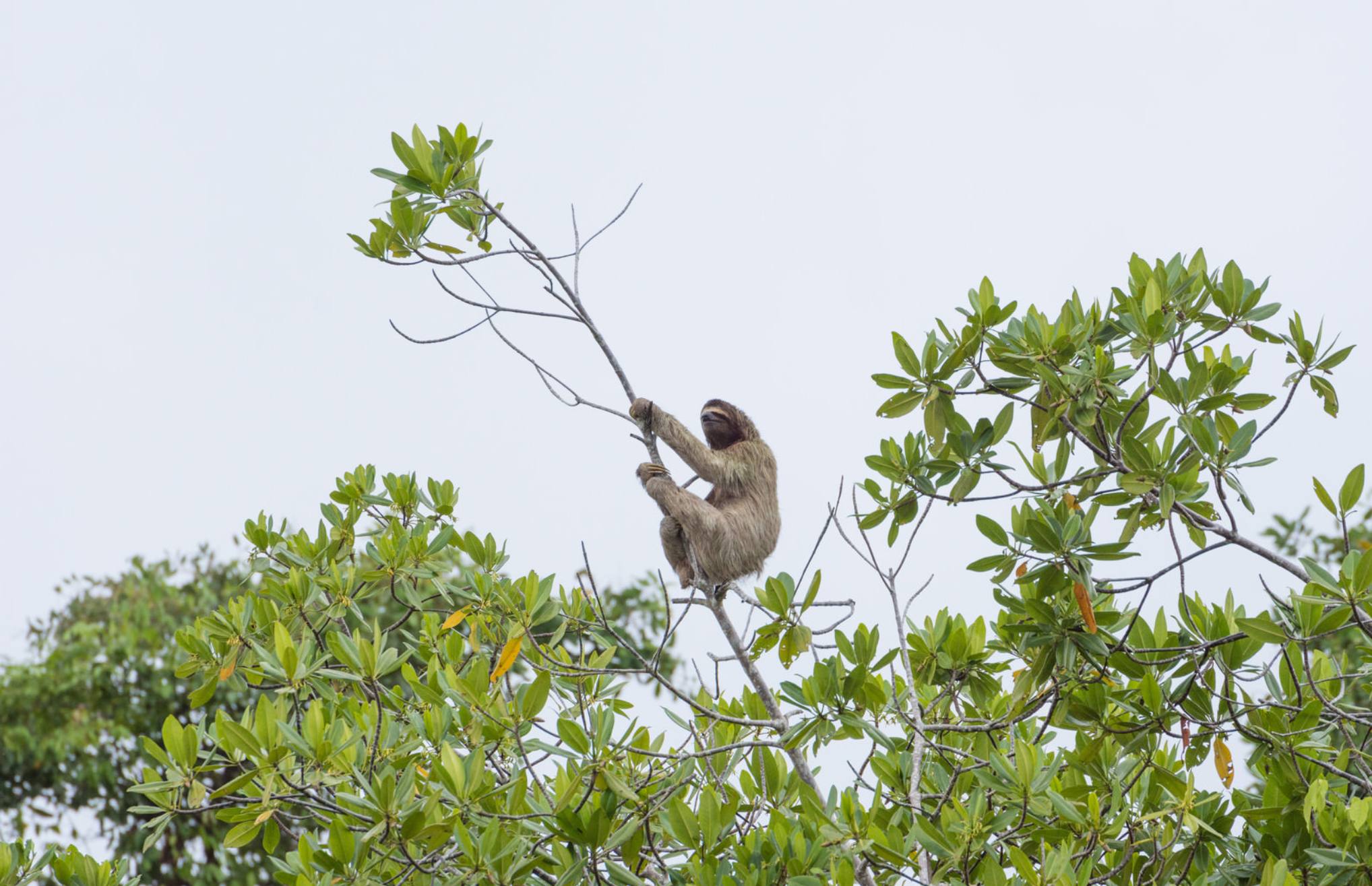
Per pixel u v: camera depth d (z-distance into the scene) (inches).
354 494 1119.0
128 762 2113.7
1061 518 847.1
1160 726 826.8
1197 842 787.4
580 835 679.1
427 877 733.9
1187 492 808.3
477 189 930.1
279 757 713.6
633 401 962.7
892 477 906.7
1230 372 839.7
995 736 930.7
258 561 1093.8
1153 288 830.5
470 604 991.6
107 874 819.4
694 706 778.2
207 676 987.9
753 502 1059.9
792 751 829.2
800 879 663.8
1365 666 904.3
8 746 1990.7
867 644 800.3
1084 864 667.4
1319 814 701.9
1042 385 880.3
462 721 819.4
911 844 718.5
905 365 890.7
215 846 2094.0
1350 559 733.3
